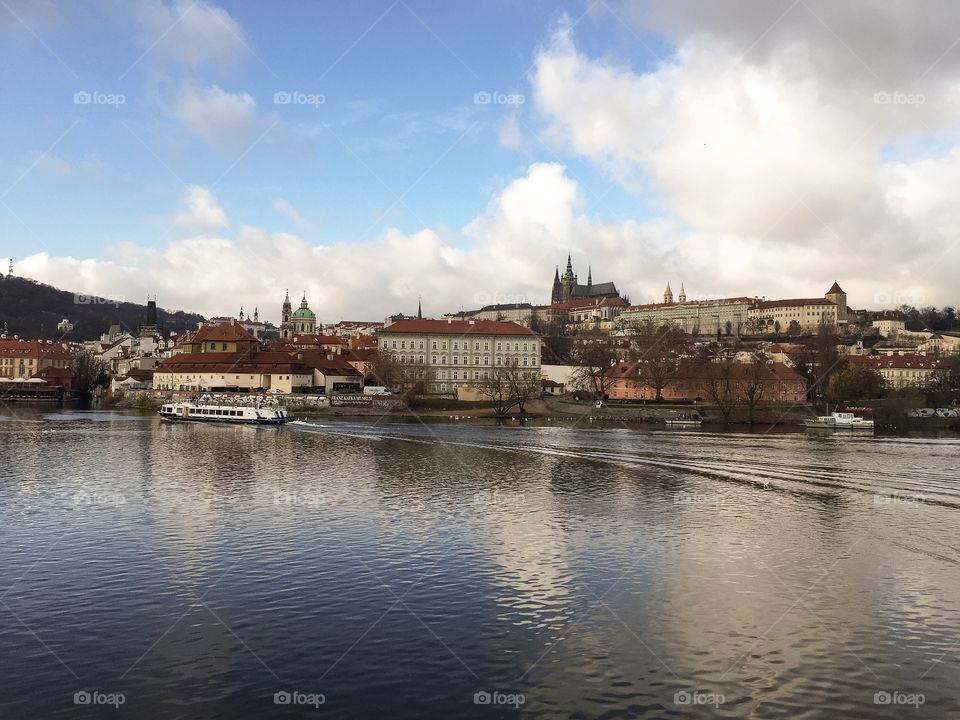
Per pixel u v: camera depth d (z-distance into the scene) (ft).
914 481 328.29
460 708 113.70
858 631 144.66
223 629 142.92
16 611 151.84
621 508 263.49
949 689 121.19
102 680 121.70
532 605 157.48
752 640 139.74
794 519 246.47
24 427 585.63
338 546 203.82
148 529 221.46
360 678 123.03
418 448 452.35
